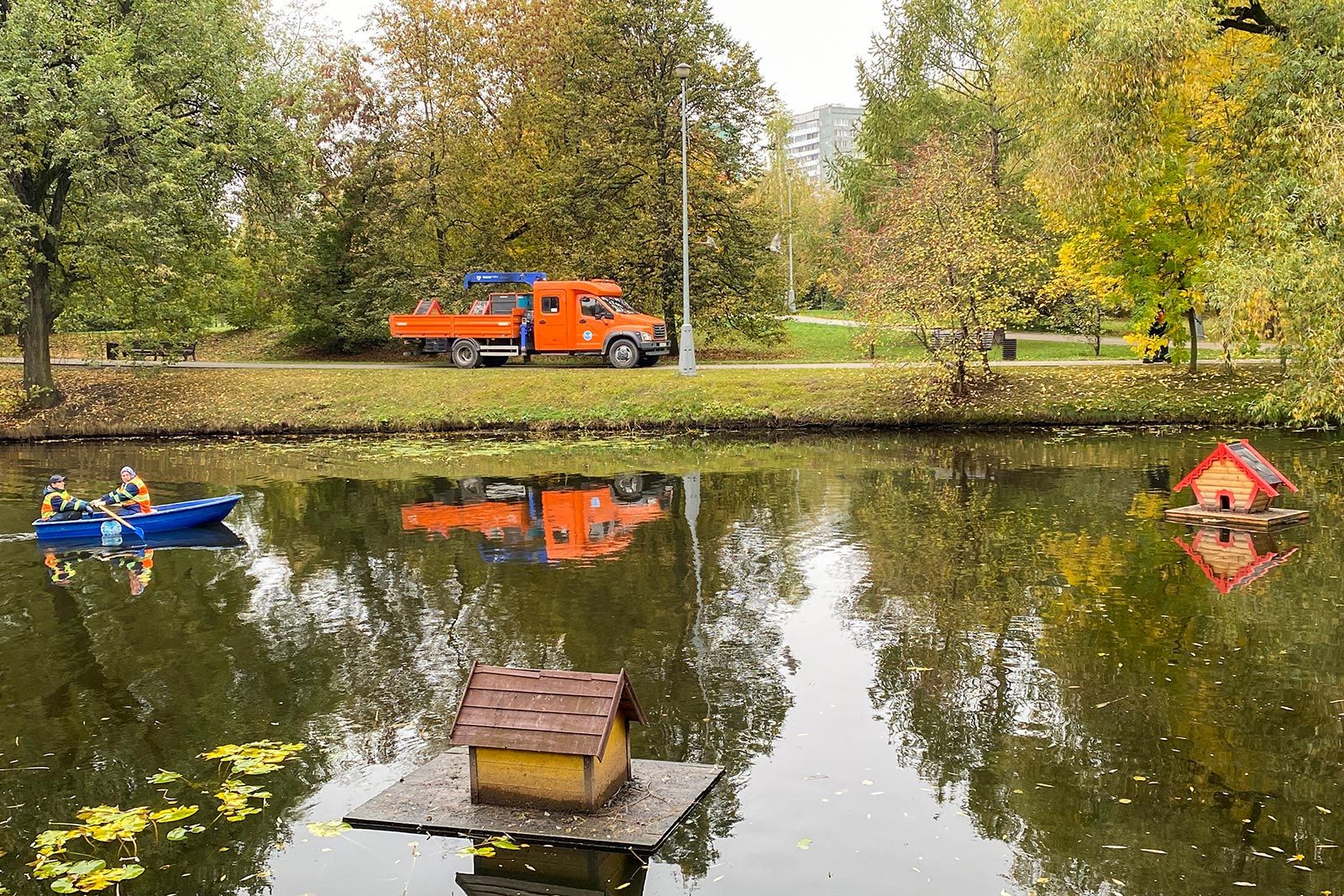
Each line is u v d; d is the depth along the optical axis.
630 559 14.44
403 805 7.06
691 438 27.44
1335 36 21.17
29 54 27.92
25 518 18.33
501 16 42.03
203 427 30.38
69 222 30.48
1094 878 6.05
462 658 10.42
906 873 6.14
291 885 6.13
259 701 9.37
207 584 13.62
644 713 8.83
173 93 31.33
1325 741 7.94
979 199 28.97
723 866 6.25
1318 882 5.97
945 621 11.27
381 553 15.16
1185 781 7.31
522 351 34.72
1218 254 20.55
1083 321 37.03
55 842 6.79
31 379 31.62
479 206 40.72
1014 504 17.59
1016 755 7.80
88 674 10.20
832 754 7.90
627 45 37.03
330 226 38.44
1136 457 22.16
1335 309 15.55
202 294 33.59
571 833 6.56
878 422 27.95
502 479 21.73
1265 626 10.77
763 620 11.45
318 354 43.50
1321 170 16.98
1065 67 23.16
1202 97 25.52
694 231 37.88
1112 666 9.70
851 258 38.91
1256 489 15.67
